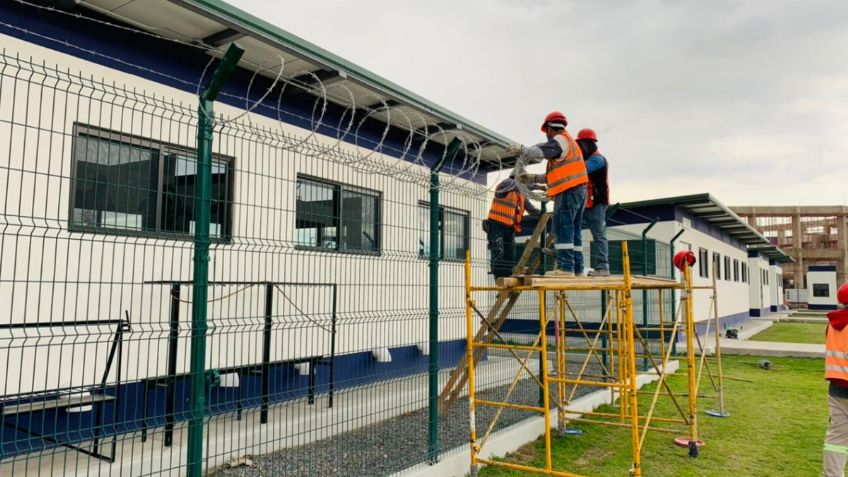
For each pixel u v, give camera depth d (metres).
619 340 7.58
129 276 5.24
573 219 5.61
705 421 8.16
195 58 6.42
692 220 19.08
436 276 5.57
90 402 4.47
